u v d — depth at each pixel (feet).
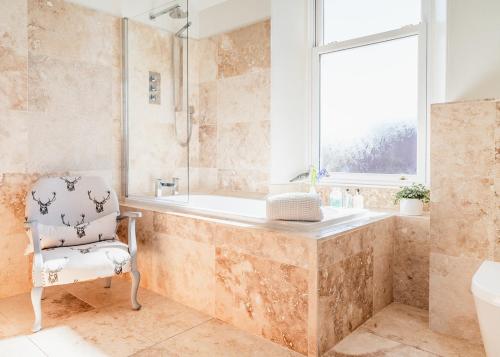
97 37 9.84
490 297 4.65
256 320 6.66
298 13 10.93
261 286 6.55
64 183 8.39
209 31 12.24
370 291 7.30
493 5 6.38
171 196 10.30
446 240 6.68
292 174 10.98
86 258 7.03
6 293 8.50
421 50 8.88
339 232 6.37
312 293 5.88
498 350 4.71
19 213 8.62
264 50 10.82
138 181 10.62
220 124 12.12
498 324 4.61
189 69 12.34
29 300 8.29
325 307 6.01
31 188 8.02
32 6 8.63
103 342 6.42
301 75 11.07
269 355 6.03
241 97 11.48
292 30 10.80
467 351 6.17
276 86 10.56
